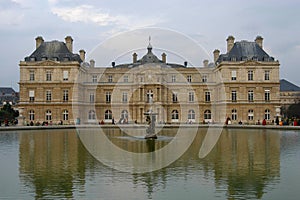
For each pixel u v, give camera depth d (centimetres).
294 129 6216
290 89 17188
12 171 2264
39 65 9300
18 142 4025
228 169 2314
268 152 3103
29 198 1689
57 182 1978
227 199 1669
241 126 7050
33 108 9269
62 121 9031
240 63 9519
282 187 1862
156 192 1780
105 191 1800
